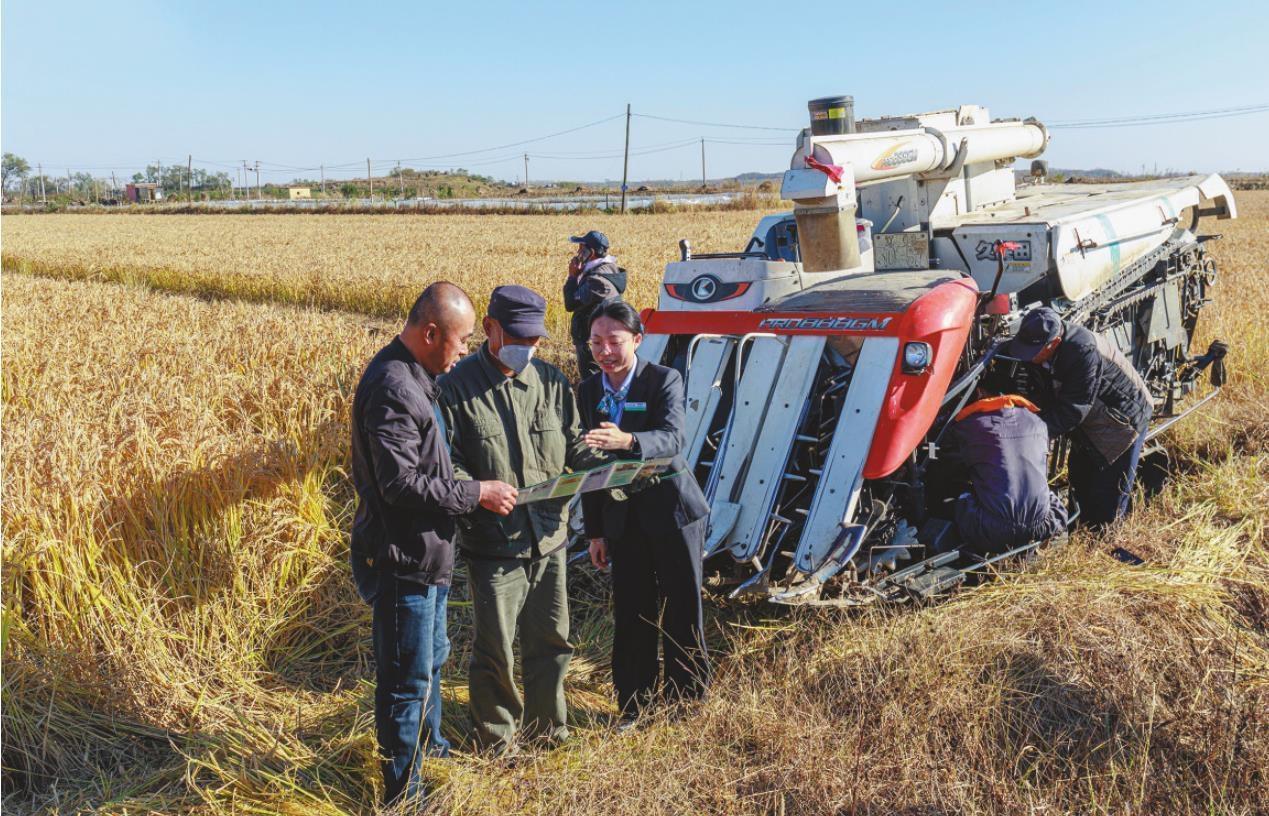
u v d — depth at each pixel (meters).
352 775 3.85
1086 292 6.72
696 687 4.21
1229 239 25.47
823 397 5.07
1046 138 8.33
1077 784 3.44
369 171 111.75
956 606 4.56
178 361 8.71
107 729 4.09
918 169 6.42
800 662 4.30
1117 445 5.90
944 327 5.02
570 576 5.59
